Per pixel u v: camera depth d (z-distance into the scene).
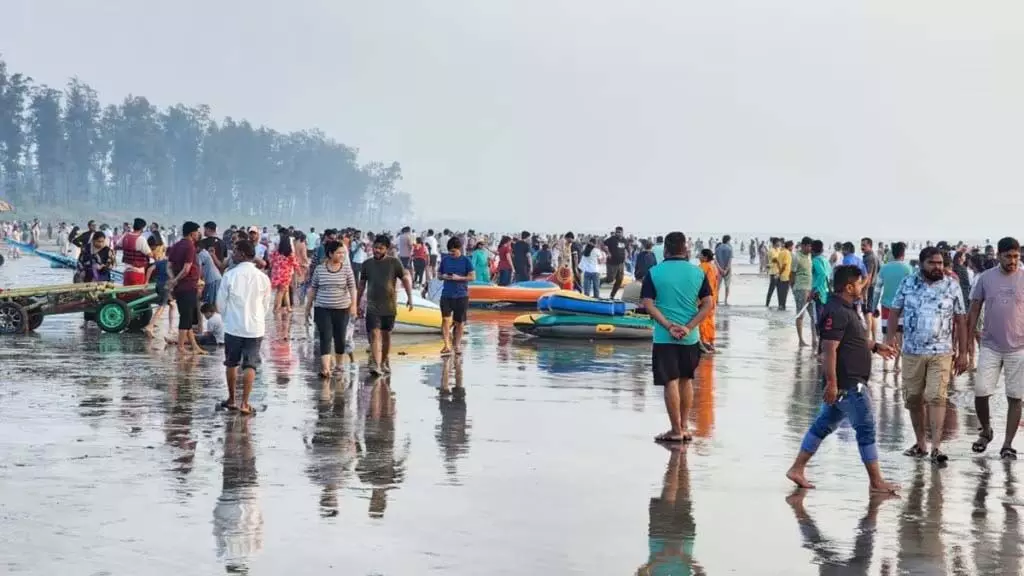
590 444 11.73
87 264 23.70
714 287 21.33
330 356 16.36
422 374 17.12
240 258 13.20
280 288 27.66
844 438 12.39
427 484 9.77
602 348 21.55
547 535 8.23
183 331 18.66
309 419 12.89
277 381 15.98
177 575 7.15
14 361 17.58
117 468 10.14
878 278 19.89
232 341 13.16
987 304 11.50
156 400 13.98
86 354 18.59
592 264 35.19
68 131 188.50
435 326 24.33
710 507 9.13
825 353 9.75
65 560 7.42
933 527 8.61
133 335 21.83
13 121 166.75
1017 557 7.83
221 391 14.81
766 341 24.00
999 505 9.35
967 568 7.57
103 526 8.25
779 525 8.61
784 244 34.44
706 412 13.99
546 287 32.97
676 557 7.73
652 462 10.88
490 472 10.30
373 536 8.13
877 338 25.16
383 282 16.77
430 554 7.71
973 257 21.94
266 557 7.57
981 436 11.73
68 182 187.62
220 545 7.83
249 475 9.97
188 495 9.21
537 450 11.36
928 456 11.45
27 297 22.09
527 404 14.30
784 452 11.45
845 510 9.11
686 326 11.89
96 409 13.25
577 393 15.34
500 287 32.72
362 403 14.12
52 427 12.06
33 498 9.02
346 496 9.29
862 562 7.68
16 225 97.38
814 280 20.92
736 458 11.12
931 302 11.22
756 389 16.20
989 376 11.49
